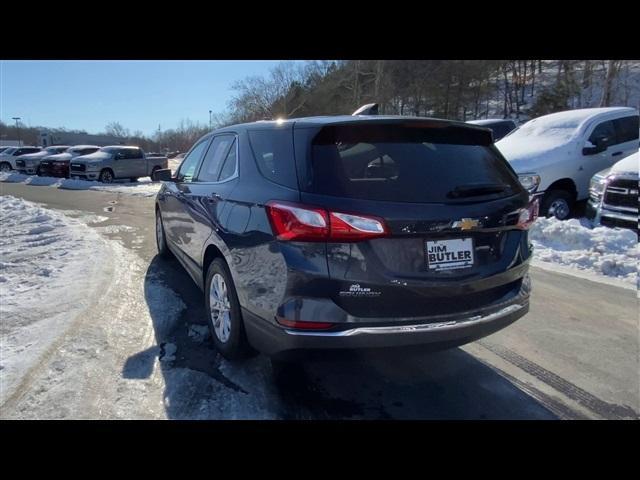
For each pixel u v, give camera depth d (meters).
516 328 3.92
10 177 20.72
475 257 2.59
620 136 8.71
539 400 2.81
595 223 7.12
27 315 3.77
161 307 4.12
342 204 2.28
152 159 21.42
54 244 6.46
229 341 3.03
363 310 2.32
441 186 2.54
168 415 2.54
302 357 2.41
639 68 43.69
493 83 50.59
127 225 8.48
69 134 67.25
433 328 2.42
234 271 2.82
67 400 2.62
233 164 3.30
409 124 2.62
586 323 4.03
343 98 43.25
